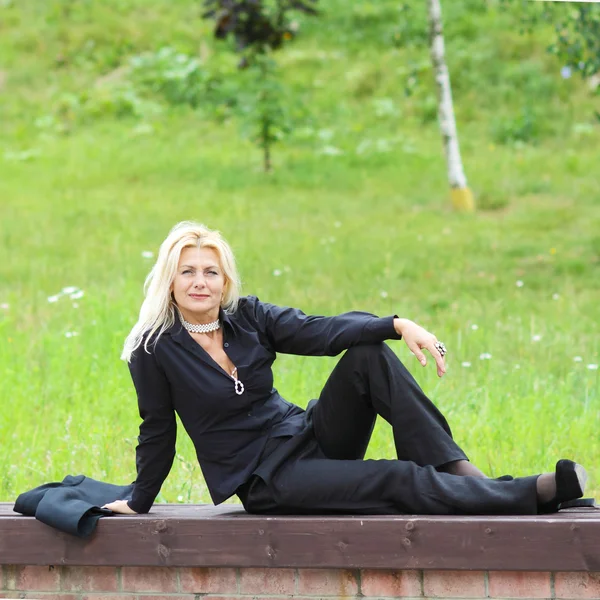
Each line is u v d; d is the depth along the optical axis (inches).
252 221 1401.3
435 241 1301.7
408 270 1163.9
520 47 2167.8
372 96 2113.7
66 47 2377.0
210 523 370.0
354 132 1950.1
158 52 2265.0
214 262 390.6
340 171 1712.6
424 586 360.2
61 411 687.1
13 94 2187.5
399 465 375.9
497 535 347.6
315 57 2258.9
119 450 621.3
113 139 1959.9
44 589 389.4
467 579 356.8
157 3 2573.8
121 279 1072.8
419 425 380.2
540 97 2018.9
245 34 1737.2
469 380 759.1
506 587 353.4
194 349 386.9
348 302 1038.4
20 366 779.4
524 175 1670.8
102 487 415.8
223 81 2057.1
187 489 563.5
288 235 1318.9
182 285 386.3
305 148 1889.8
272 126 1747.0
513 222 1407.5
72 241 1294.3
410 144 1878.7
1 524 386.9
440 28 1550.2
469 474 378.6
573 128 1900.8
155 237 1318.9
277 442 394.6
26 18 2506.2
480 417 655.1
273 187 1627.7
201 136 1982.0
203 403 386.0
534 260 1220.5
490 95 2047.2
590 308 1008.2
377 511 378.0
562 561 343.0
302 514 385.7
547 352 842.8
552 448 613.6
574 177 1651.1
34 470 586.6
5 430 654.5
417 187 1630.2
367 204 1528.1
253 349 395.2
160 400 389.1
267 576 373.1
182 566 371.9
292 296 1043.9
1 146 1910.7
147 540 374.6
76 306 942.4
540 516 357.1
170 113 2082.9
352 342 386.3
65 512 375.6
